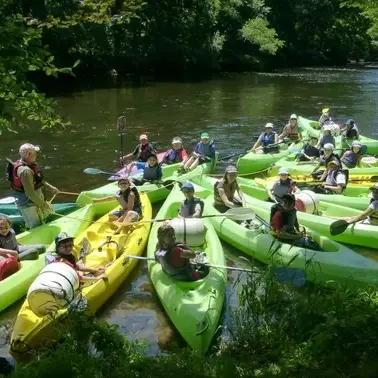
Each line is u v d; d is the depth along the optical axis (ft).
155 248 22.11
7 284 19.47
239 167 38.65
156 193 31.19
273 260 21.53
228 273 22.34
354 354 12.61
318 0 142.20
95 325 14.02
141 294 20.79
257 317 15.12
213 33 116.37
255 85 92.02
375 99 74.49
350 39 149.89
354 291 19.42
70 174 37.76
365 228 24.67
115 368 12.55
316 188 30.71
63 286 16.43
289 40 143.02
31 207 24.13
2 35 11.61
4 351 16.63
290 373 12.30
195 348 16.39
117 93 79.10
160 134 51.39
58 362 12.48
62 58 87.20
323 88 87.45
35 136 48.85
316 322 14.48
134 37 101.91
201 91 83.05
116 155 43.09
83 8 15.75
